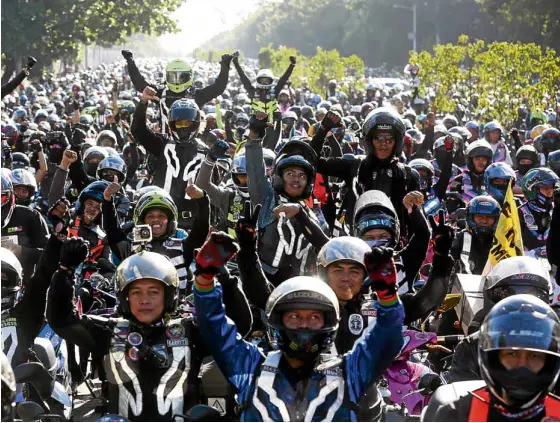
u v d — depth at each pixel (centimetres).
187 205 2581
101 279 2000
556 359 1056
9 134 4338
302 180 1738
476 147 3116
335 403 1150
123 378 1269
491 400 1079
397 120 1919
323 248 1425
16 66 14038
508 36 13925
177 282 1300
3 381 1100
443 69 7438
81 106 8094
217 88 3434
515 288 1473
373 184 1942
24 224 2216
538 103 5981
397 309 1165
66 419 1502
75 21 14000
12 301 1482
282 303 1152
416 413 1597
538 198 2317
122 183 2752
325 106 5809
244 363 1191
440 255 1422
